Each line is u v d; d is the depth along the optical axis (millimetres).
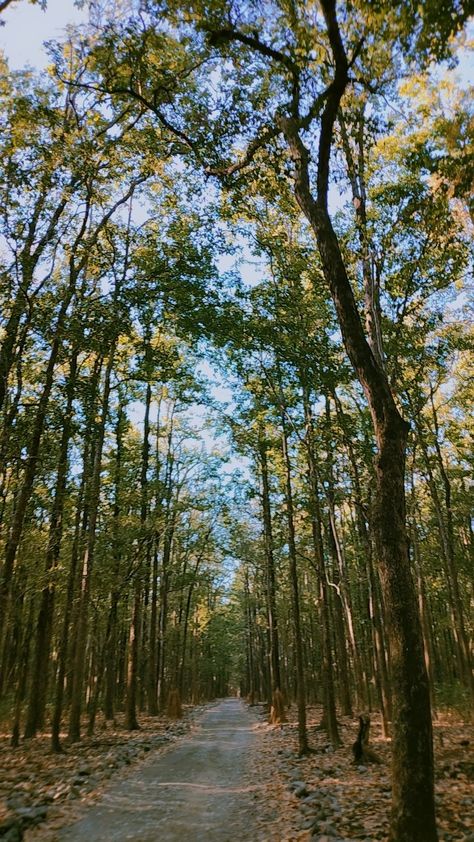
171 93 9391
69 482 16156
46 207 12648
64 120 12289
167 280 13445
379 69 7355
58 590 17953
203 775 10898
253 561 24250
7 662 21953
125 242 14312
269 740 16406
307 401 14875
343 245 11531
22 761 12000
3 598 10336
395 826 5367
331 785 9234
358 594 25219
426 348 13461
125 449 21469
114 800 8672
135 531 18234
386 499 6422
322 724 17172
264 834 6762
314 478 14422
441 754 11359
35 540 15625
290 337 12812
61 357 12570
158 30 8375
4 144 11359
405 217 9898
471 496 22938
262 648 42094
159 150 12375
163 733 18234
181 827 7180
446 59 6723
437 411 22297
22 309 11383
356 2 6359
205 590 40156
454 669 32406
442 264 11359
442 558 22344
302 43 7484
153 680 25391
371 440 13758
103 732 18047
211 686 60062
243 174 9281
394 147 10594
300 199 7617
